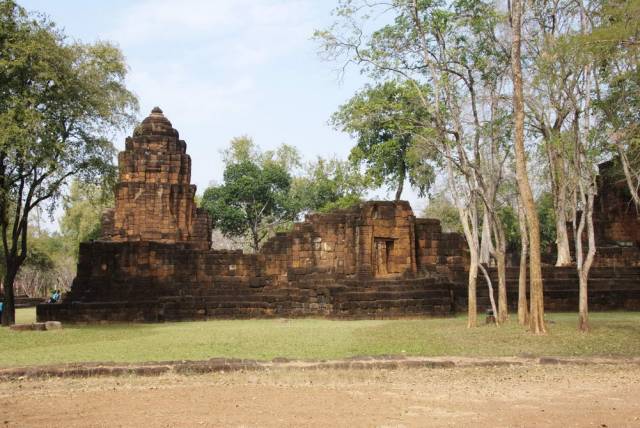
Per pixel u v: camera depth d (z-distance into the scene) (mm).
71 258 91875
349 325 29078
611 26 22297
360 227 36469
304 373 15906
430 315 33562
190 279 37406
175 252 37625
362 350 20016
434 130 28156
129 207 44812
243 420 11047
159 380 15188
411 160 29297
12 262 32438
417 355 18781
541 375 15625
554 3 25906
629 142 27016
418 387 14125
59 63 30406
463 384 14484
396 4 26344
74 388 14250
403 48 27109
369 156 49188
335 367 16453
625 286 36156
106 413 11680
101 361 17422
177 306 35219
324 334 24531
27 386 14492
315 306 34844
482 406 12164
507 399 12836
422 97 27109
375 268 36594
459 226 68812
